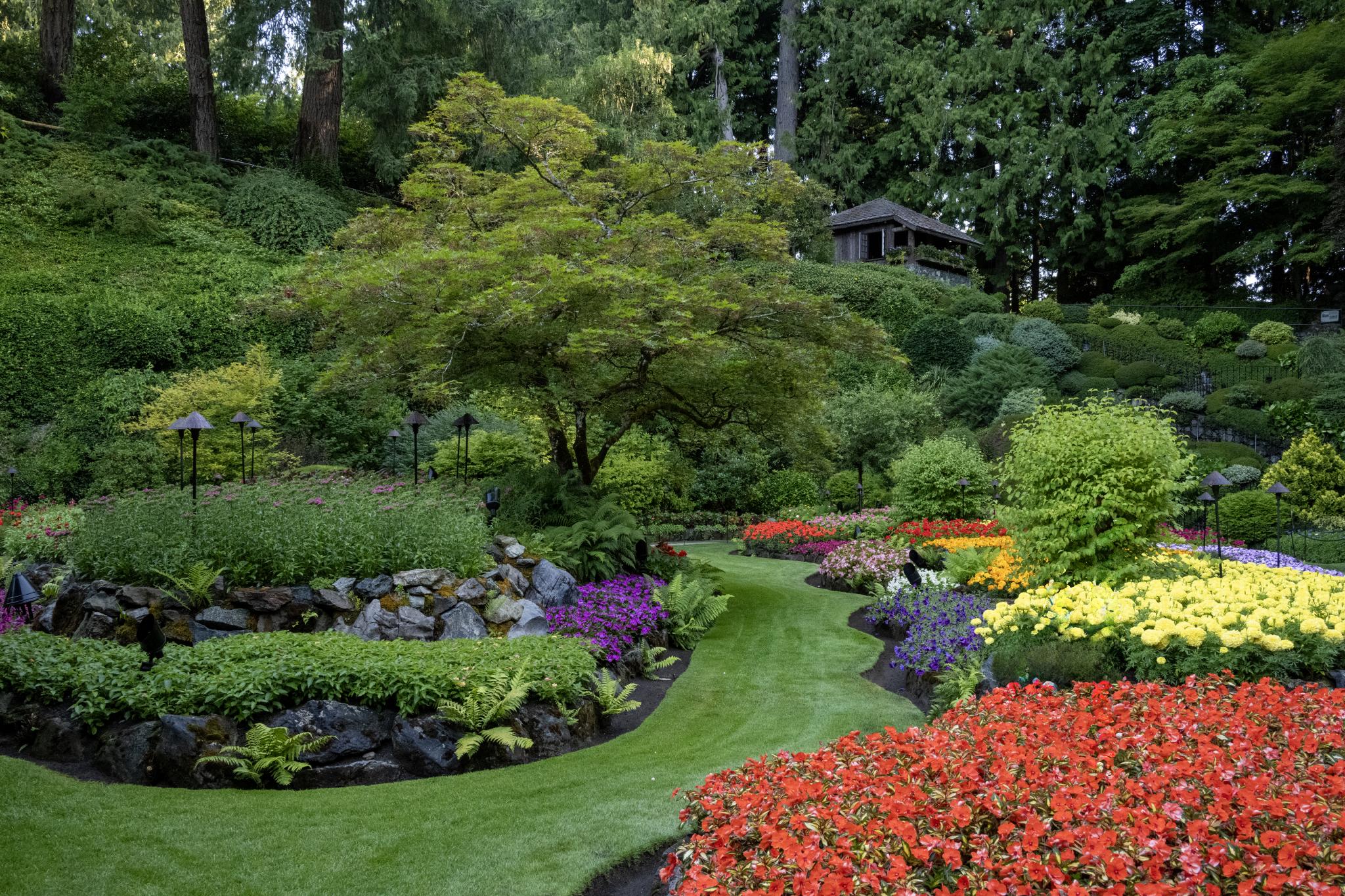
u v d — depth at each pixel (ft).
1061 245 129.49
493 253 32.19
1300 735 13.30
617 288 31.94
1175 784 11.39
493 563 28.09
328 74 90.68
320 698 18.84
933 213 138.00
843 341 37.14
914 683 26.27
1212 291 120.78
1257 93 109.50
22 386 57.93
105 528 25.09
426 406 67.46
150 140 83.92
